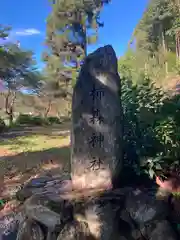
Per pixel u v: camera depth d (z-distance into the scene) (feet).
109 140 10.64
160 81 39.27
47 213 10.24
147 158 10.95
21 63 67.67
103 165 10.70
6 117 70.69
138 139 11.69
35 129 57.06
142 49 81.10
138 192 10.05
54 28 64.90
